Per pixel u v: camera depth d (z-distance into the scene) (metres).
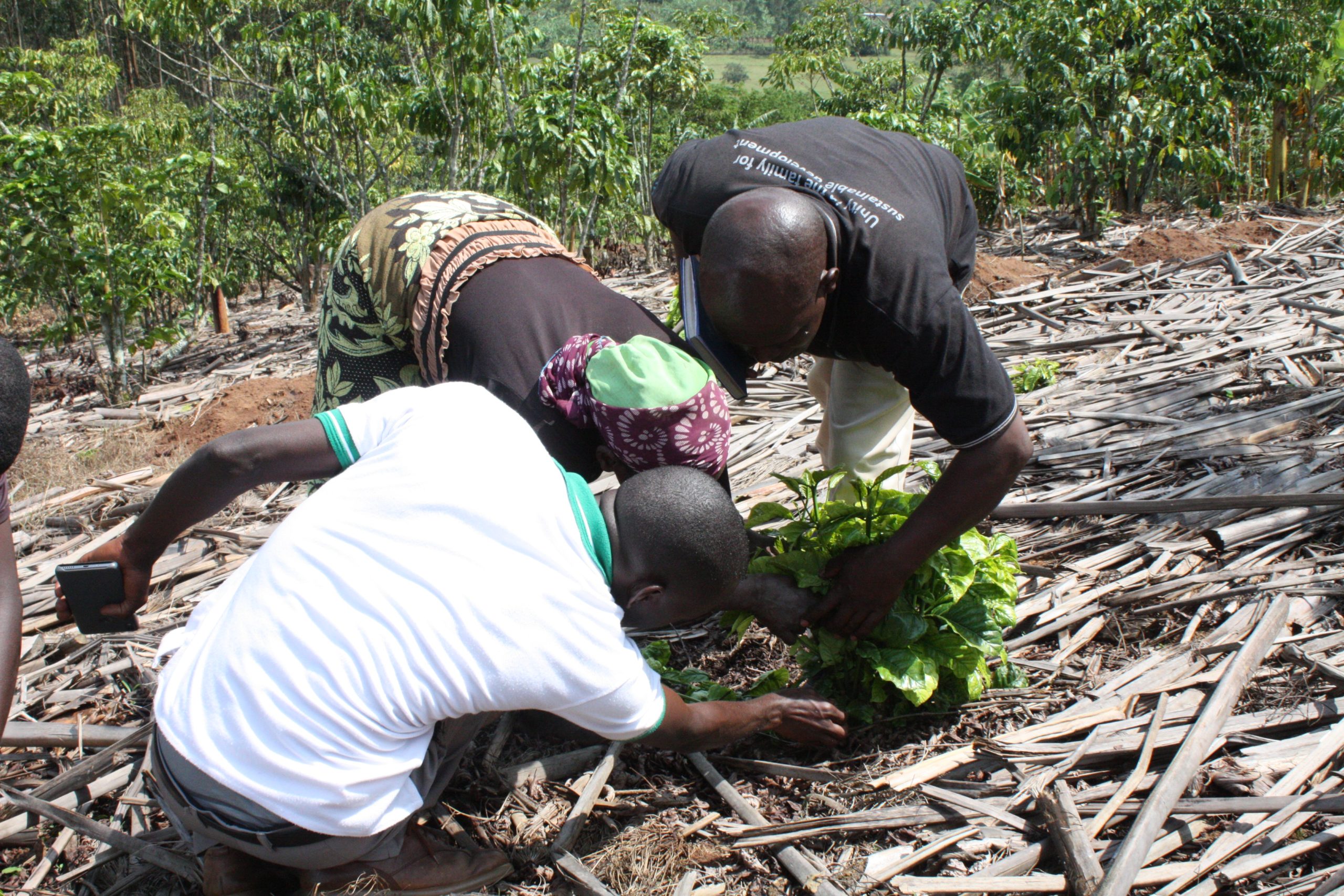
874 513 2.70
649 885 2.31
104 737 2.84
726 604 2.62
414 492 1.92
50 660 3.42
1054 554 3.66
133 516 4.67
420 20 8.67
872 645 2.68
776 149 2.52
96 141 7.52
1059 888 2.21
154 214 7.93
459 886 2.27
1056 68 10.65
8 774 2.78
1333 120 11.65
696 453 2.27
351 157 11.40
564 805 2.57
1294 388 4.88
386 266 2.87
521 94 10.06
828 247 2.27
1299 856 2.23
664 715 2.14
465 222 2.88
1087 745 2.58
